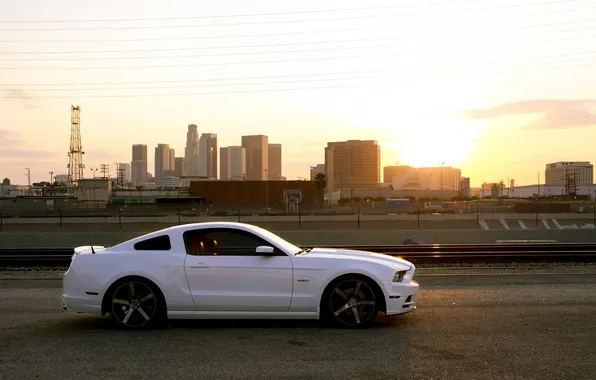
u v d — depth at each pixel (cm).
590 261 1599
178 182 16938
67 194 9500
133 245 721
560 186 18838
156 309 697
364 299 704
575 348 602
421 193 14975
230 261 698
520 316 778
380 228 4172
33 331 696
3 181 12262
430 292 997
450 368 532
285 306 693
